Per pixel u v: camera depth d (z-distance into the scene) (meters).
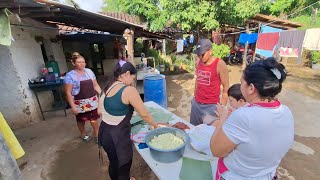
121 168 2.08
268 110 1.00
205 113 2.89
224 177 1.21
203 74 2.77
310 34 6.86
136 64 8.44
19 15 3.34
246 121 0.99
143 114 2.00
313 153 3.52
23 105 4.52
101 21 5.85
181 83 8.66
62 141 3.92
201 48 2.61
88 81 3.44
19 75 4.41
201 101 2.90
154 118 2.71
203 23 9.02
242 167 1.10
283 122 1.02
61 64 7.29
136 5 9.41
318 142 3.86
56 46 7.04
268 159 1.05
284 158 3.39
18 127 4.55
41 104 5.09
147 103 3.35
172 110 5.62
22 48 4.68
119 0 9.93
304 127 4.47
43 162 3.30
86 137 3.88
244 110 1.03
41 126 4.57
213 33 10.51
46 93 5.30
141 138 2.17
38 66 5.33
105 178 2.94
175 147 1.82
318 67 11.03
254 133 0.99
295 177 2.95
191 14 8.48
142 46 11.99
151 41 14.02
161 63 11.24
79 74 3.38
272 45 8.15
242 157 1.07
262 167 1.08
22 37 4.73
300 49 7.22
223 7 8.72
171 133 2.06
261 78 0.98
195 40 11.12
